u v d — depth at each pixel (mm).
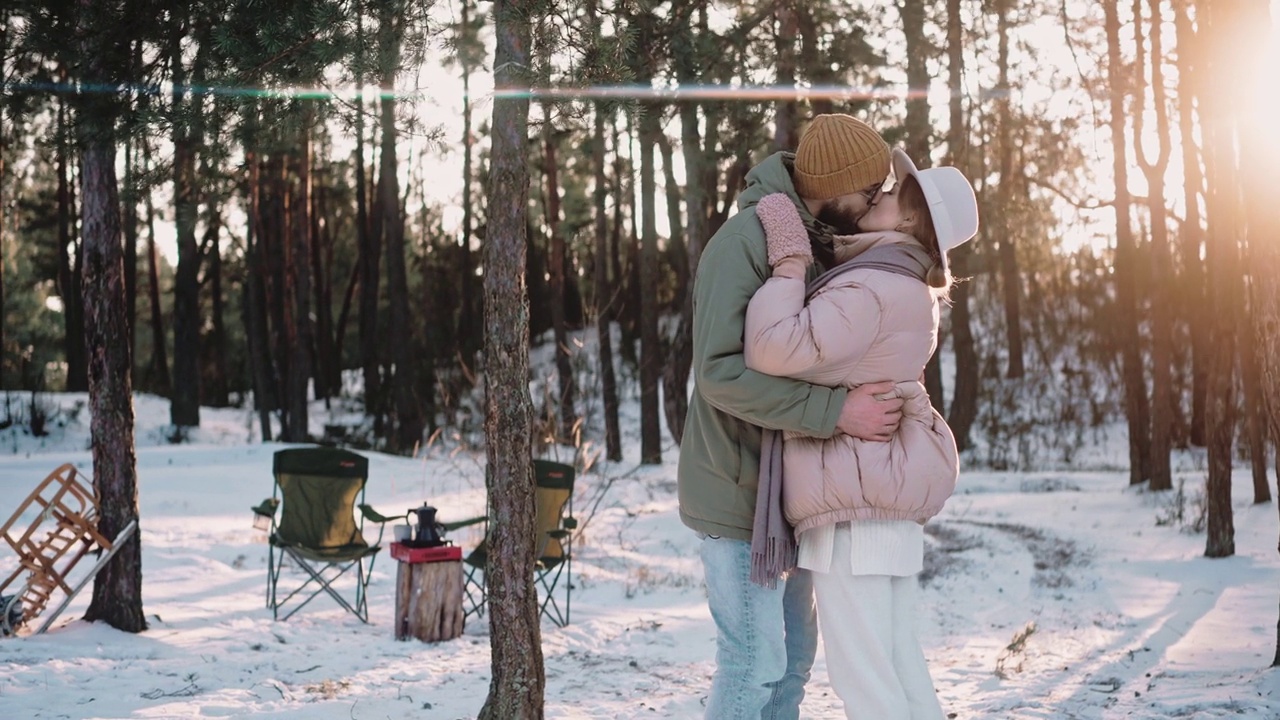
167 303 50031
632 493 17250
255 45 4707
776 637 3080
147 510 13742
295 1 4605
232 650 6277
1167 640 7348
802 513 2957
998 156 26484
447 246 42312
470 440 21266
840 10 16172
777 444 2994
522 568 3816
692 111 11398
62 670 5496
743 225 3043
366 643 6668
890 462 2883
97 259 6660
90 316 6660
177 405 28281
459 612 6953
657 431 23750
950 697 5488
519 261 3861
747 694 3057
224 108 5039
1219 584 10117
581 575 9938
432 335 37312
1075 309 37875
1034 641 7355
